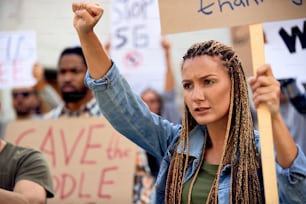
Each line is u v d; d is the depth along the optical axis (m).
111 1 3.87
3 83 3.95
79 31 1.79
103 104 1.89
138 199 3.12
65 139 3.16
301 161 1.62
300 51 3.15
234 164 1.75
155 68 3.86
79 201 3.07
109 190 3.06
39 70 3.93
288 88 3.28
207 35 3.76
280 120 1.59
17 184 2.21
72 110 3.51
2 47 3.93
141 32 3.87
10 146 2.33
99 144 3.13
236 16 1.80
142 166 3.19
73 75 3.48
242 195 1.72
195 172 1.82
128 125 1.93
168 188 1.84
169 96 3.82
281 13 1.78
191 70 1.78
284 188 1.64
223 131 1.82
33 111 3.93
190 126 1.90
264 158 1.63
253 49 1.73
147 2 3.86
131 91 1.91
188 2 1.84
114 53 3.87
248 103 1.80
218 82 1.76
